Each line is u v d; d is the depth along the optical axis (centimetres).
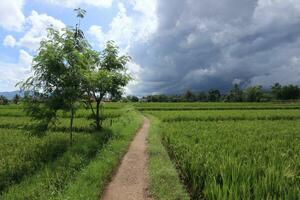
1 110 5131
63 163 1179
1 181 1036
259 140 1836
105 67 2316
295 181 910
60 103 1578
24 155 1375
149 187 1009
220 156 1170
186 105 8756
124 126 2583
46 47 1488
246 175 901
